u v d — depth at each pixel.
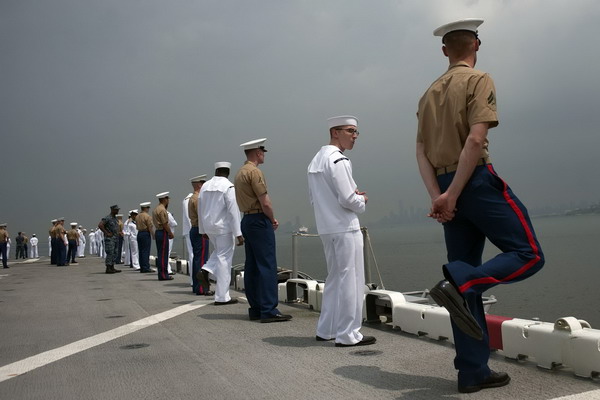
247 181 6.54
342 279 5.01
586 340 3.53
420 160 3.52
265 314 6.51
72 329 6.51
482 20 3.41
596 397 3.15
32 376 4.32
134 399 3.62
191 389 3.79
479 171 3.15
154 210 13.60
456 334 3.38
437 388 3.51
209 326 6.37
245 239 6.78
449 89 3.27
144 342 5.54
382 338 5.27
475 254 3.42
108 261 17.52
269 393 3.61
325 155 5.23
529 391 3.32
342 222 5.05
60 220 25.28
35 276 17.12
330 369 4.15
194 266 9.91
